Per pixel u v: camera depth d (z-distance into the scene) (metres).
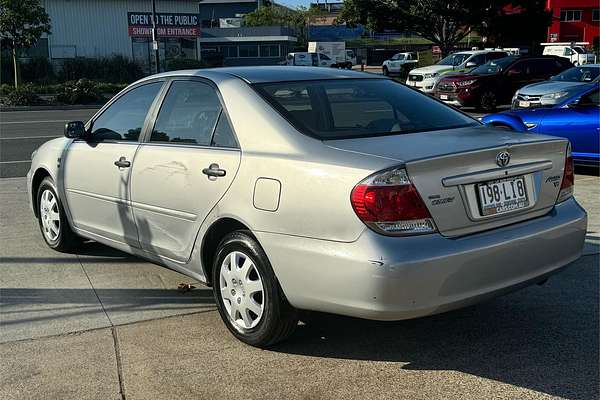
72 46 41.56
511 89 20.80
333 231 3.36
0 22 29.16
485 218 3.53
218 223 4.05
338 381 3.56
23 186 9.23
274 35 61.22
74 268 5.54
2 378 3.63
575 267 5.37
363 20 40.19
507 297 4.77
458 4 37.81
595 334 4.12
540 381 3.53
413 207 3.28
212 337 4.13
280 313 3.72
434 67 25.83
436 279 3.28
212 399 3.40
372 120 4.11
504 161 3.60
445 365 3.74
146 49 43.69
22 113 24.00
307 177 3.50
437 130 4.09
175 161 4.35
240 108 4.08
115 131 5.16
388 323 4.34
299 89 4.24
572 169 4.10
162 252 4.59
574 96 10.08
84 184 5.32
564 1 64.00
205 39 61.38
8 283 5.16
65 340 4.10
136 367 3.74
